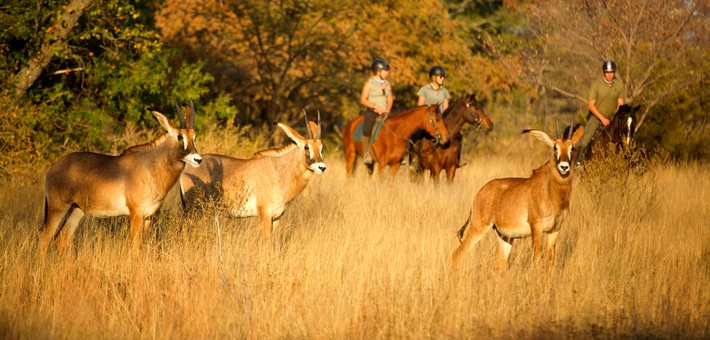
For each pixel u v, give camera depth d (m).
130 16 68.38
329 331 24.22
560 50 85.75
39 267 29.38
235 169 35.50
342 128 116.00
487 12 118.94
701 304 26.62
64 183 33.31
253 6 93.88
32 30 61.97
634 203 40.66
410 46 102.31
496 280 27.52
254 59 99.12
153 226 34.88
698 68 71.44
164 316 25.02
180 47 95.88
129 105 69.81
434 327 24.50
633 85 72.31
